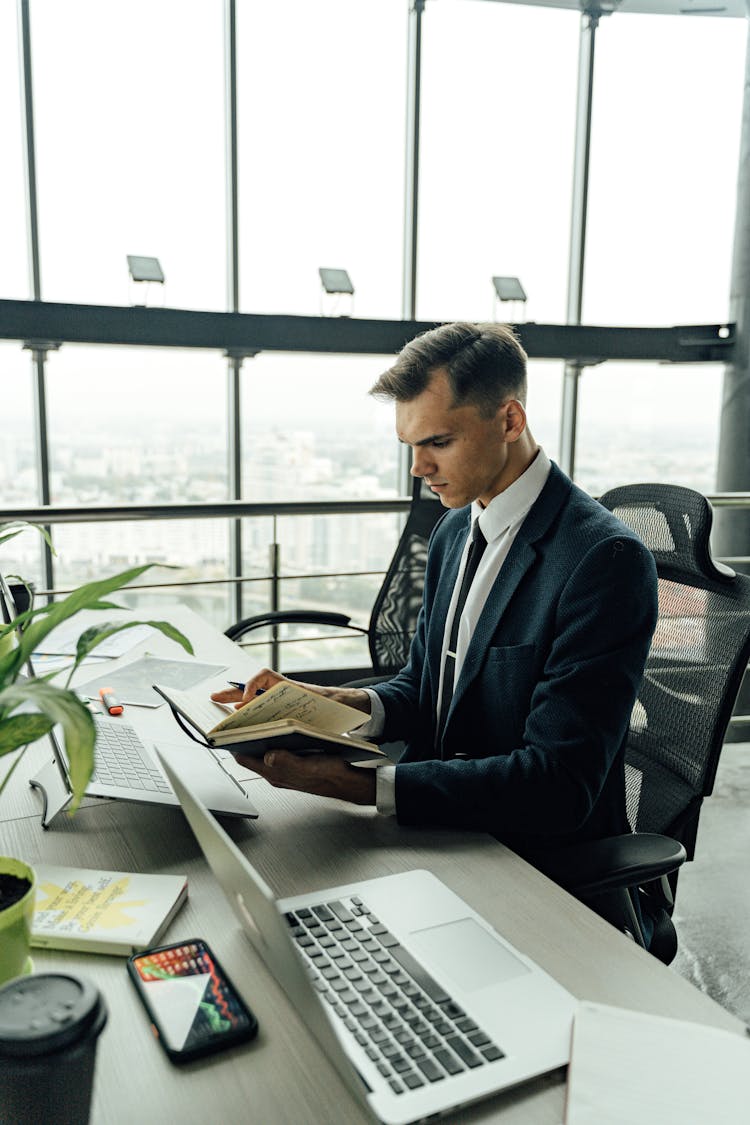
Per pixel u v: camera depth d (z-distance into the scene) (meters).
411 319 4.43
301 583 3.83
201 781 1.17
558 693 1.17
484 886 0.96
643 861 1.07
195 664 1.77
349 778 1.14
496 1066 0.67
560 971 0.81
